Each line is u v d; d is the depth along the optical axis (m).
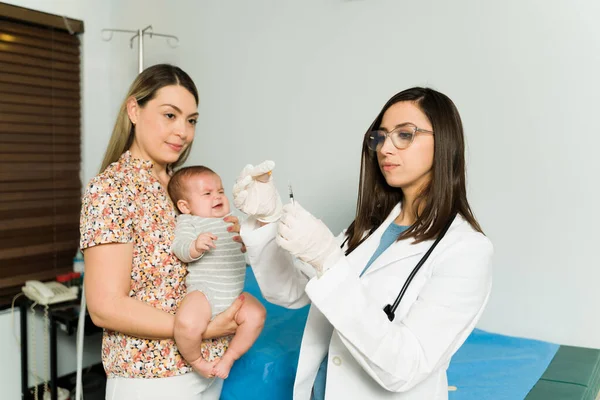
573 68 1.80
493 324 2.03
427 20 2.08
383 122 1.18
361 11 2.24
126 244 1.29
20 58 2.74
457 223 1.14
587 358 1.74
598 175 1.78
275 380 1.53
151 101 1.40
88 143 3.11
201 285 1.35
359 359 0.98
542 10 1.84
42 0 2.82
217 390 1.52
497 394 1.50
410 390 1.08
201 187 1.43
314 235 0.94
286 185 2.56
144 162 1.42
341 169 2.37
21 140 2.76
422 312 1.02
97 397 2.58
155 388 1.33
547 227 1.89
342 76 2.33
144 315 1.26
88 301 1.28
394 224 1.26
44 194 2.88
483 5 1.95
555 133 1.85
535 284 1.93
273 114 2.58
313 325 1.23
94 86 3.13
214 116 2.82
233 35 2.69
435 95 1.15
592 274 1.82
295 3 2.44
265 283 1.32
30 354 2.80
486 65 1.96
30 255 2.81
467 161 2.03
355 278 0.97
